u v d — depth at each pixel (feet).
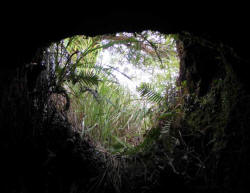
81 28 3.75
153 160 5.86
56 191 4.59
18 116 4.20
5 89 3.77
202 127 5.77
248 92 4.52
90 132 6.88
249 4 3.14
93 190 5.18
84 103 7.25
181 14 3.46
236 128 4.74
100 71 7.88
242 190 4.32
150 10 3.37
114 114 7.80
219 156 4.95
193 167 5.48
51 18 3.34
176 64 8.30
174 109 6.57
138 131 7.80
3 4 2.96
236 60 4.36
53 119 5.44
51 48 6.03
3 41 3.35
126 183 5.66
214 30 3.81
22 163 4.14
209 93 5.90
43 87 5.30
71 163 5.08
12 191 3.88
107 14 3.41
